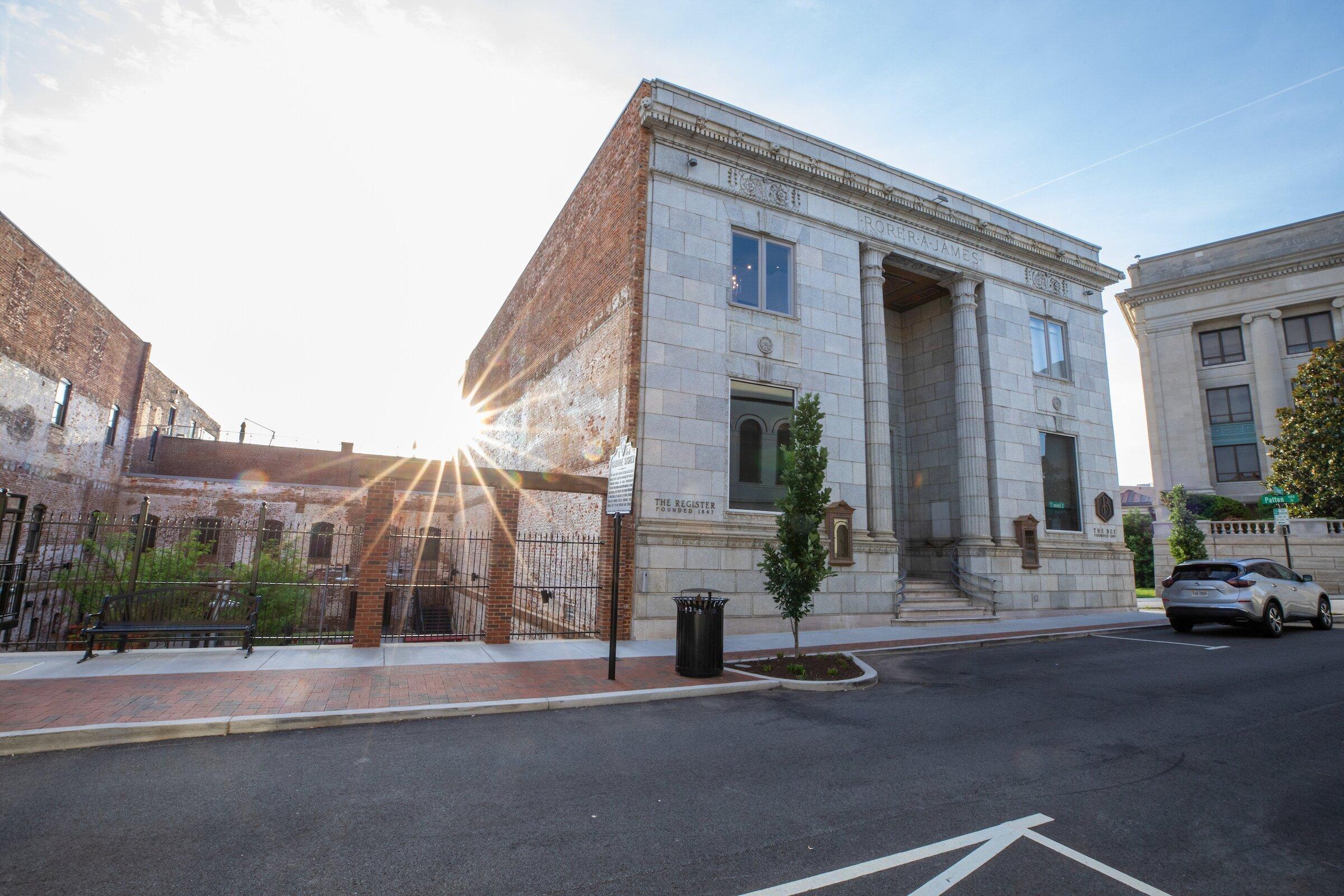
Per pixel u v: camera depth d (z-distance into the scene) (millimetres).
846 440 16359
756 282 16031
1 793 4801
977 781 5430
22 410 21922
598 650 11625
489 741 6367
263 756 5750
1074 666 11047
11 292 20750
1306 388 27484
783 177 16641
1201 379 37969
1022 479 19516
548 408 21250
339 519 31547
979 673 10523
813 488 10953
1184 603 15148
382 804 4742
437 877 3686
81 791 4867
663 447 14070
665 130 15164
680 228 15094
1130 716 7668
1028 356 20359
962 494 19016
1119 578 20781
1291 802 5012
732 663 10617
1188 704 8250
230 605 16172
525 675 9180
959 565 18750
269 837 4156
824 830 4406
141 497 29281
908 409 22453
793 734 6824
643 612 13188
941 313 21641
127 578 13656
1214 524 27656
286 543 19328
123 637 10023
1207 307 37562
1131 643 13984
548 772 5488
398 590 28125
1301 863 4027
